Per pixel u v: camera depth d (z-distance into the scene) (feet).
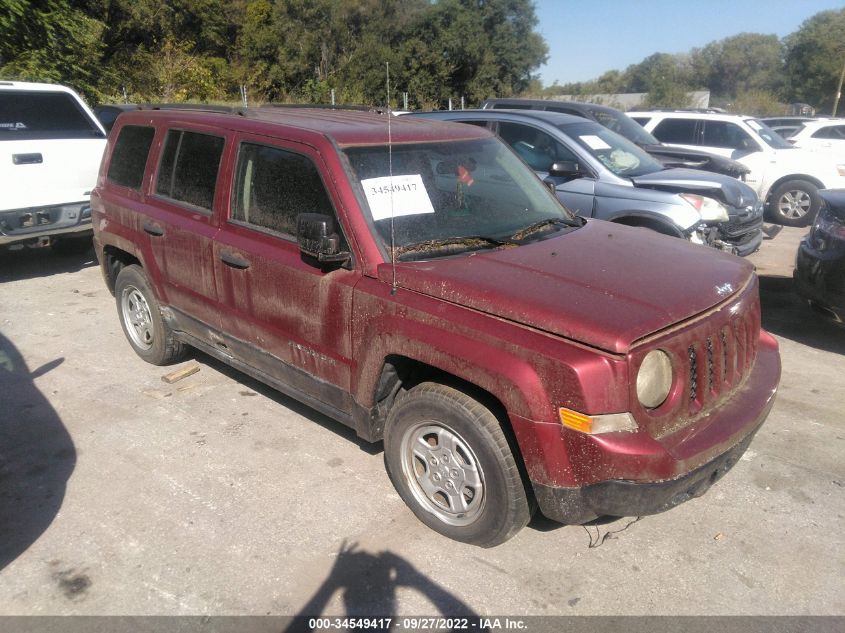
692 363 9.59
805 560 10.59
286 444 13.84
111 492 12.17
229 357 14.80
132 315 17.69
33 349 18.60
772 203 39.75
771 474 12.93
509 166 14.40
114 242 17.04
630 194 22.91
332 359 11.83
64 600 9.64
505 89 129.18
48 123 25.64
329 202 11.65
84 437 14.03
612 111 36.63
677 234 21.99
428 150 13.01
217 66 97.35
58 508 11.69
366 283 11.02
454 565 10.40
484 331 9.52
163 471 12.84
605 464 8.73
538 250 11.50
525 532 11.23
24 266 27.61
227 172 13.67
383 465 13.14
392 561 10.47
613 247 11.89
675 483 8.95
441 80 90.27
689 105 132.67
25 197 23.62
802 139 52.85
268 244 12.66
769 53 242.37
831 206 19.10
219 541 10.89
